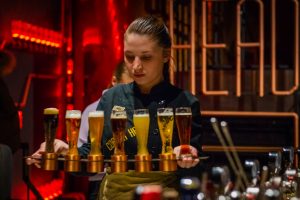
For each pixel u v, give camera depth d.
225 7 8.33
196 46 8.27
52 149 2.29
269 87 7.80
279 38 8.64
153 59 2.41
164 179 2.44
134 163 2.27
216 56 8.38
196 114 2.54
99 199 2.57
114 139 2.26
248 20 8.60
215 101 7.78
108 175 2.51
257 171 2.44
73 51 7.85
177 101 2.53
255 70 7.86
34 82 7.12
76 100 7.77
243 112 7.30
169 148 2.26
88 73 7.93
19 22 6.56
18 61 6.74
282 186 2.53
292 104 7.61
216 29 8.34
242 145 7.43
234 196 2.20
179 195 2.43
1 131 4.97
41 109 7.31
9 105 5.00
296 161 2.94
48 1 7.48
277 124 7.41
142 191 1.38
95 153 2.25
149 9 8.30
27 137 7.00
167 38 2.48
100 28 8.02
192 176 2.45
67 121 2.27
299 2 8.17
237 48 7.35
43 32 7.11
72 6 7.85
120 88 2.62
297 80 7.32
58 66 7.68
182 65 8.21
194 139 2.49
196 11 8.27
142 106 2.53
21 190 6.64
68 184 7.77
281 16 8.60
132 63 2.42
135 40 2.38
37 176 7.09
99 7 8.02
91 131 2.25
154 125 2.50
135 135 2.49
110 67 7.98
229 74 7.87
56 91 7.63
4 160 2.74
